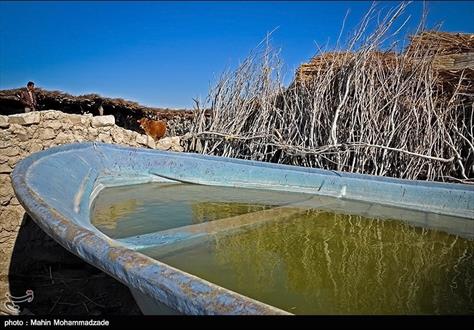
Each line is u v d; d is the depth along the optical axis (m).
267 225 2.04
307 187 2.90
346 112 3.88
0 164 3.81
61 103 8.08
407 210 2.37
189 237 1.76
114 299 3.21
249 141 4.68
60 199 1.72
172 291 0.85
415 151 3.40
